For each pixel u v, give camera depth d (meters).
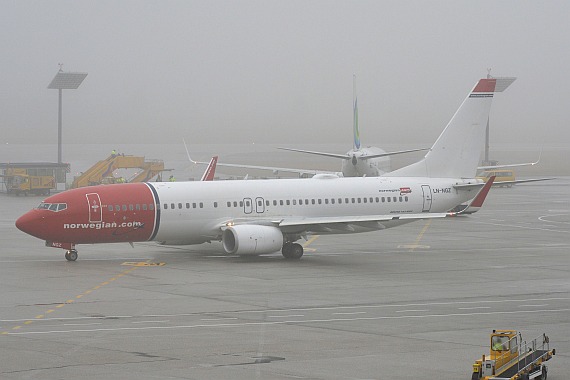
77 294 60.94
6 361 39.91
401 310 55.03
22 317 51.88
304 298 59.62
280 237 80.69
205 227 82.12
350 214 87.62
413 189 90.56
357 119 162.75
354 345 43.97
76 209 77.56
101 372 37.78
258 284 66.06
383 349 43.00
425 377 37.28
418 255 85.69
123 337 45.78
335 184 87.88
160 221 80.31
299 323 50.25
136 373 37.62
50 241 78.25
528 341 45.03
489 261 81.12
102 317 52.00
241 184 84.69
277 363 39.72
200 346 43.53
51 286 64.56
